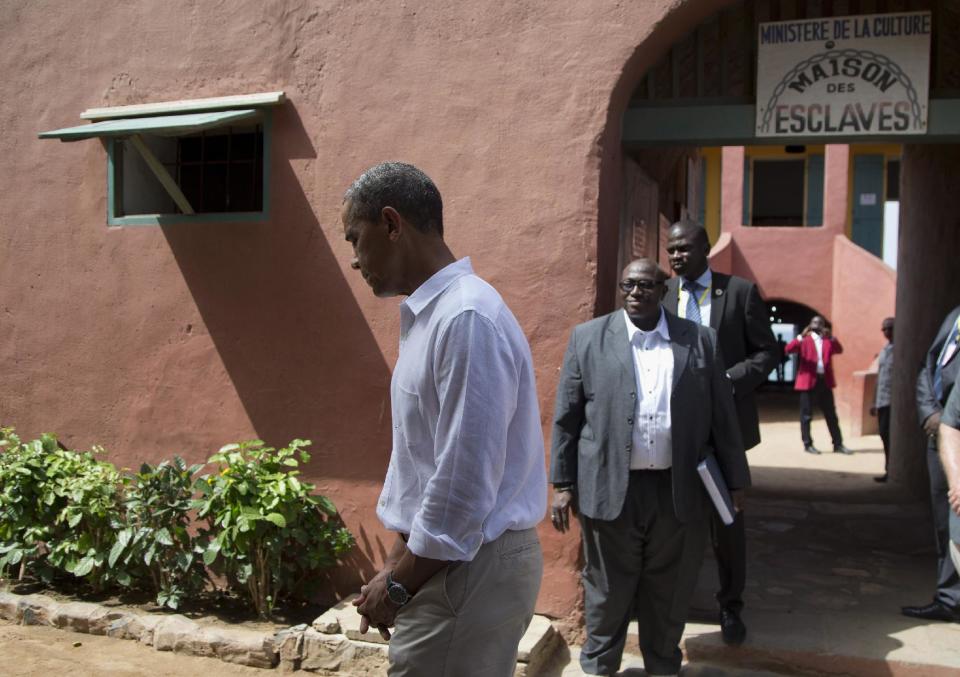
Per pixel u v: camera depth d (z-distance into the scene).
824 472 9.25
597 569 3.76
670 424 3.63
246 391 4.91
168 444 5.05
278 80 4.82
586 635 4.14
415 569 2.01
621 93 4.39
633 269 3.69
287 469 4.85
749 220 19.48
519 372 2.12
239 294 4.91
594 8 4.29
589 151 4.29
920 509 7.07
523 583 2.13
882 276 15.64
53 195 5.29
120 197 5.17
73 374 5.25
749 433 4.11
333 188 4.72
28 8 5.33
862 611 4.49
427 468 2.11
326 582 4.77
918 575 5.17
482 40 4.47
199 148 5.33
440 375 2.01
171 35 5.05
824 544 5.91
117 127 4.48
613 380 3.68
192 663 4.20
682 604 3.75
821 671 3.94
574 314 4.31
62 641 4.43
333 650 4.07
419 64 4.57
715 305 4.16
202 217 4.96
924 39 4.28
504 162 4.43
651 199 5.90
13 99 5.36
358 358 4.71
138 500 4.68
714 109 4.60
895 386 8.62
